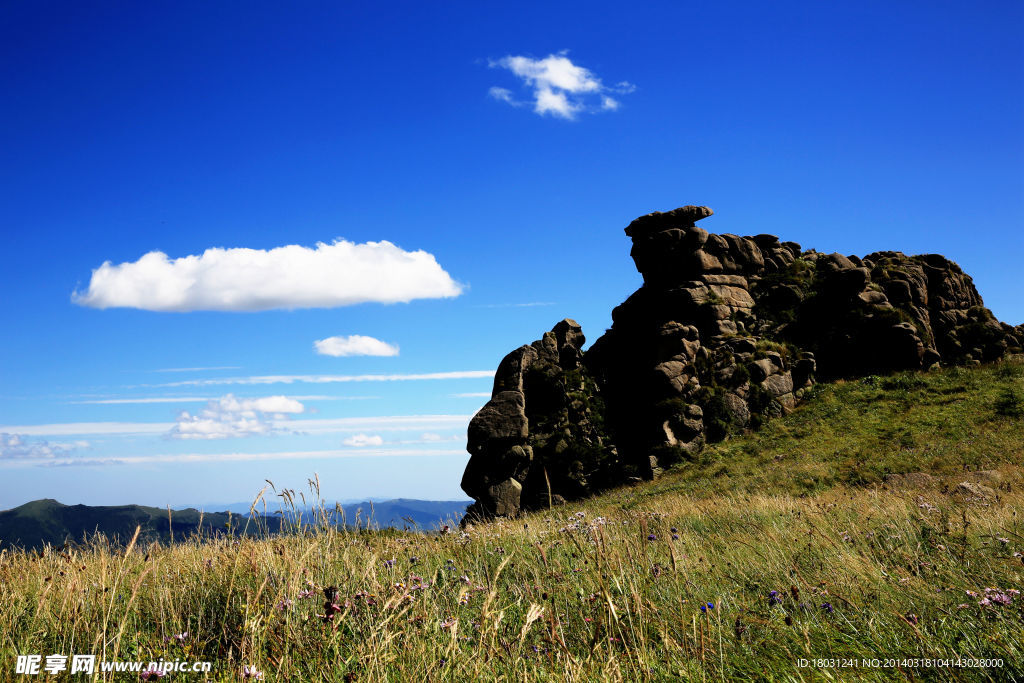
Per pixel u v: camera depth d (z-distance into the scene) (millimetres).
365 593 5598
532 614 4664
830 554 7395
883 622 4961
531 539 8492
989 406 31297
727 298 44375
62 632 5469
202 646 5191
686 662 4578
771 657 4527
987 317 45750
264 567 6164
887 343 41344
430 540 10023
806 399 39969
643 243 46844
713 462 35094
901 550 7523
